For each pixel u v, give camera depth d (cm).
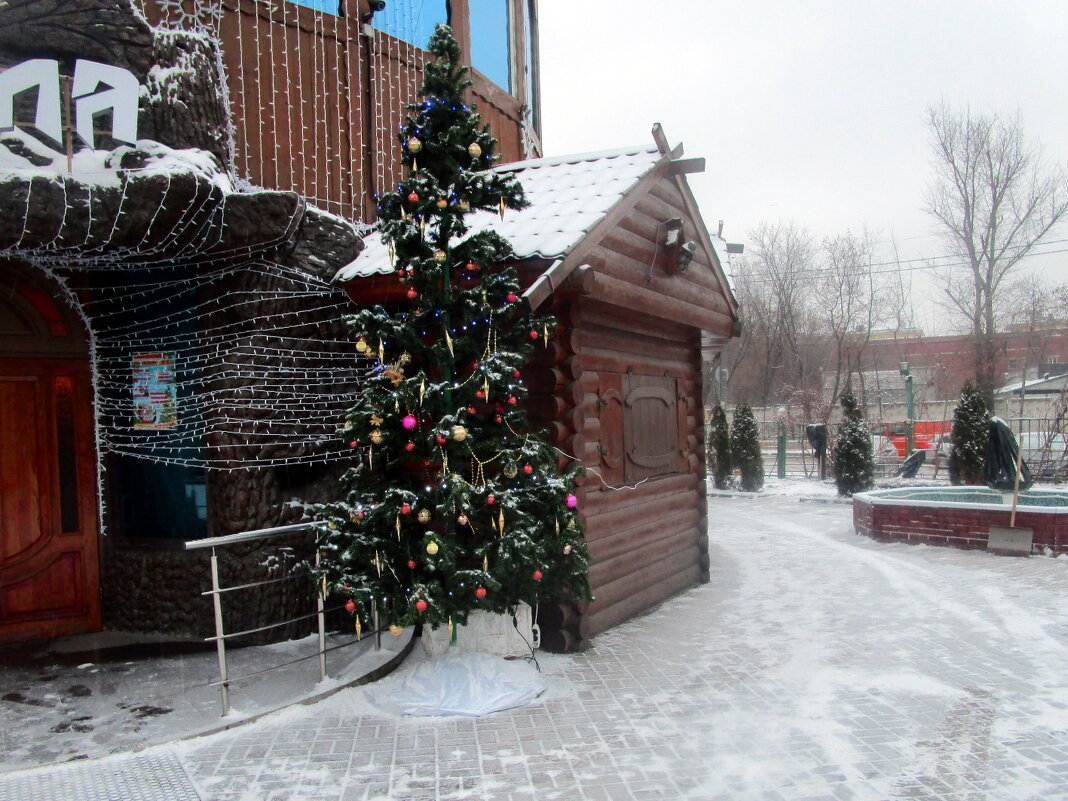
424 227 528
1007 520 998
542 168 793
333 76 775
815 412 3050
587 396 655
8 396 645
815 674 553
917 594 788
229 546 633
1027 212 2844
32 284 647
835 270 3512
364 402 535
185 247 589
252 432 636
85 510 673
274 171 721
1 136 518
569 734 455
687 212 816
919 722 463
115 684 539
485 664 521
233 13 697
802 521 1423
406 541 524
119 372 678
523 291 565
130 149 556
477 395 522
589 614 648
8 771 407
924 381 4319
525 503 533
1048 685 522
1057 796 371
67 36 554
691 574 860
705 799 375
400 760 423
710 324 870
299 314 659
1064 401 2045
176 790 388
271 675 555
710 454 2228
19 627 645
